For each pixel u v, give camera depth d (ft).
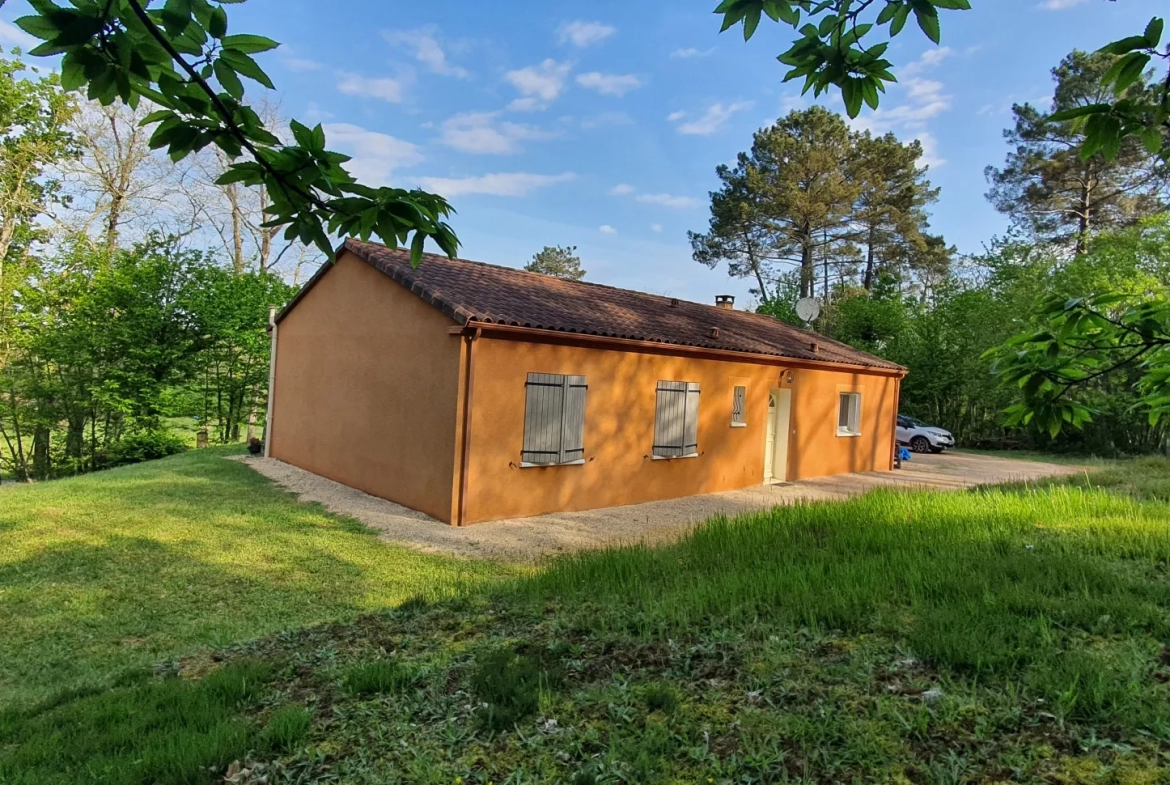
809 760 8.48
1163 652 10.93
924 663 11.02
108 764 9.86
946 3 6.46
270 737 10.18
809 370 53.06
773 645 12.03
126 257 68.85
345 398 41.27
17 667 16.34
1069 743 8.42
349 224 7.28
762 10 6.91
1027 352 8.59
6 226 73.61
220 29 5.54
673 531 31.81
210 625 18.93
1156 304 7.65
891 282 103.60
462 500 31.68
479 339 31.94
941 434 78.43
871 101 7.53
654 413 40.40
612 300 47.85
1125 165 94.12
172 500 35.50
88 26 5.20
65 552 25.84
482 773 8.89
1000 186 108.68
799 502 30.60
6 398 68.80
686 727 9.46
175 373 68.95
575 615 15.06
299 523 31.01
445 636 14.67
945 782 7.79
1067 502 26.14
